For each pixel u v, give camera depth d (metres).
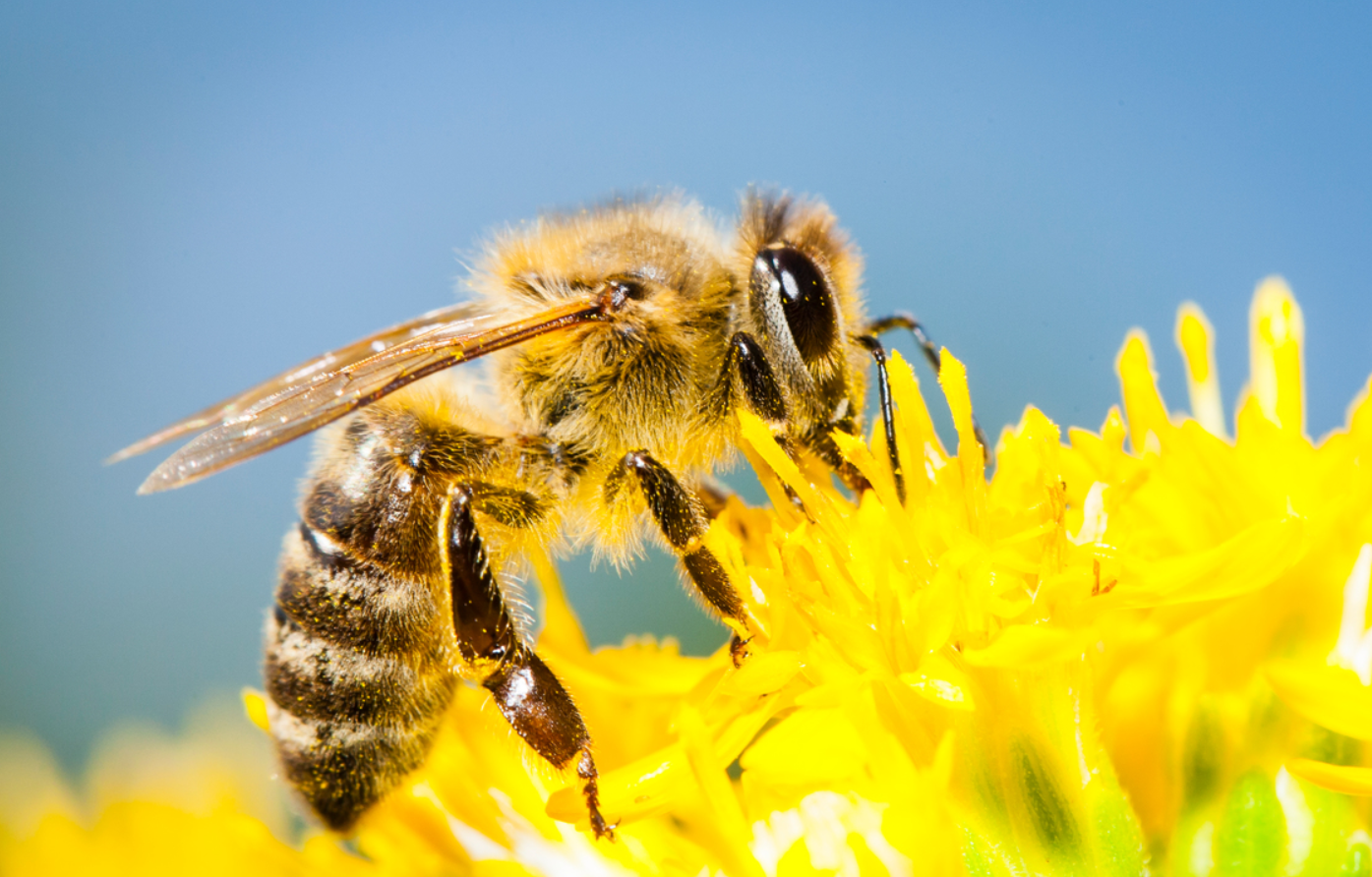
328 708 0.07
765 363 0.07
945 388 0.07
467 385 0.08
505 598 0.07
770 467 0.07
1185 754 0.07
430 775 0.07
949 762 0.07
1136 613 0.07
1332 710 0.07
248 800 0.07
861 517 0.07
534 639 0.07
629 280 0.08
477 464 0.08
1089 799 0.07
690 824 0.07
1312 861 0.07
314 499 0.08
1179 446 0.07
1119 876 0.07
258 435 0.07
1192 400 0.08
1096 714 0.07
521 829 0.07
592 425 0.08
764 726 0.07
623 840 0.07
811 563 0.07
